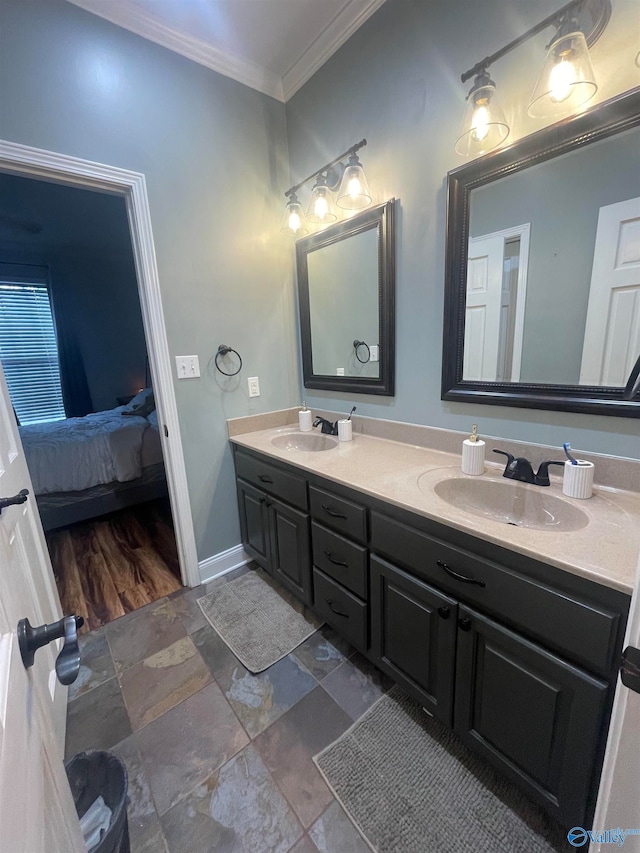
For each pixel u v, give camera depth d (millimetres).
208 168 1868
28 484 1356
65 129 1467
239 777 1133
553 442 1274
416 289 1601
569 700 850
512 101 1212
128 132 1617
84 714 1352
